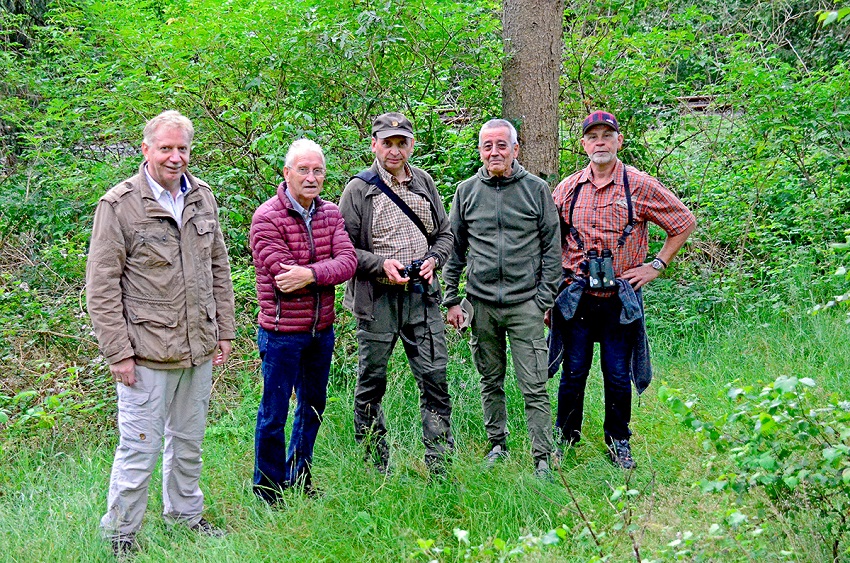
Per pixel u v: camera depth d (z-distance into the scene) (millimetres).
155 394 3072
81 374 4855
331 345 3537
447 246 3748
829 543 2518
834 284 5867
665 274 6523
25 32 8367
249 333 5352
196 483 3346
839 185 6664
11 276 6215
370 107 5637
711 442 2580
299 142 3283
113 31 6648
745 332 5633
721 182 7012
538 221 3773
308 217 3352
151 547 3074
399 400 4496
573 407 4125
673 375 5133
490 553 2520
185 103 5879
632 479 3641
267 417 3420
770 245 6734
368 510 3438
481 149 3715
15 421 4238
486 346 3961
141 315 3012
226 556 2990
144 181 3021
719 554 2496
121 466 3074
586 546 2887
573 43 6453
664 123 6660
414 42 5637
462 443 4160
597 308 3938
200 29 5574
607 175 3904
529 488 3490
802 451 2559
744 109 6668
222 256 3365
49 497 3498
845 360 4840
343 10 5520
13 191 6633
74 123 6957
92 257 2938
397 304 3629
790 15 9133
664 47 6641
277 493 3506
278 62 5430
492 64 5852
